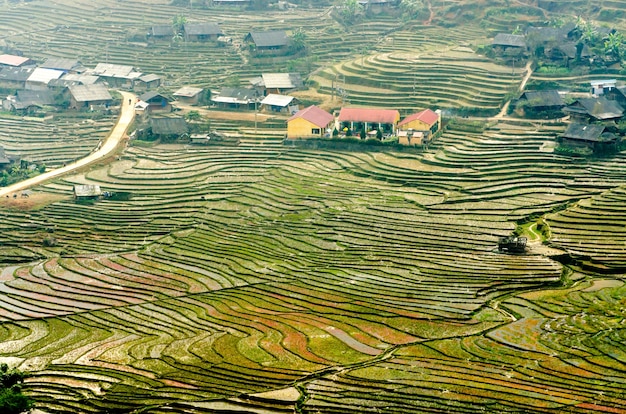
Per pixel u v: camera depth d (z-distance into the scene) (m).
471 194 121.88
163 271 106.19
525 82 158.88
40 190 132.12
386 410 72.25
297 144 145.88
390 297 95.62
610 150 129.88
